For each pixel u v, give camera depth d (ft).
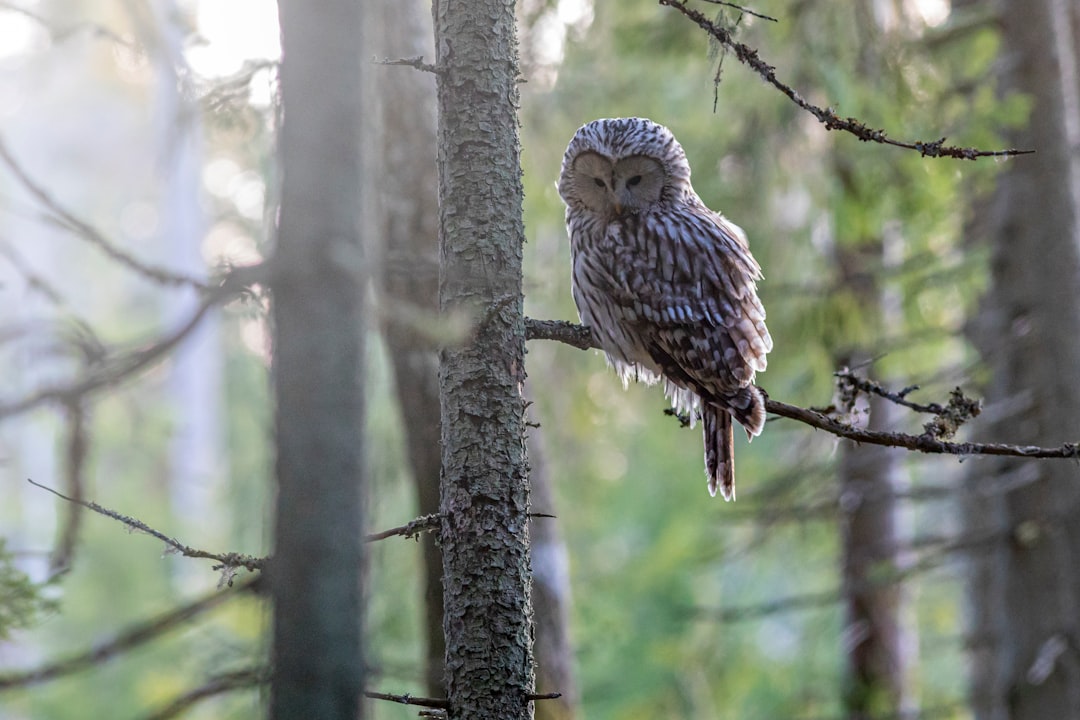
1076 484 46.14
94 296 152.35
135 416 39.27
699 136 55.21
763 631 91.09
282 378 15.06
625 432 89.71
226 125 31.81
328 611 14.76
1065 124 46.78
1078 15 53.11
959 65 49.42
